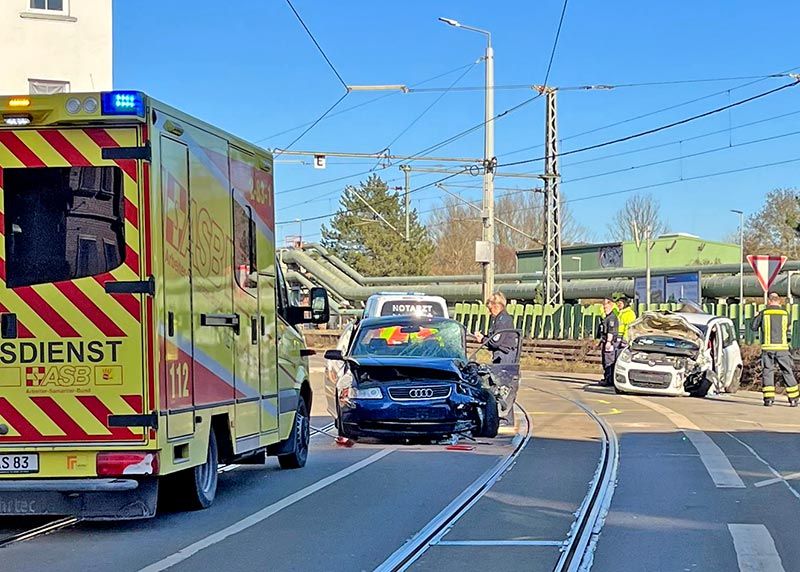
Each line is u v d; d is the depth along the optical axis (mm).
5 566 7031
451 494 9797
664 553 7328
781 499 9422
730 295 39031
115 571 6859
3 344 7781
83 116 7707
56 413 7746
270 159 10664
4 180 7844
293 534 8039
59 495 7895
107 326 7734
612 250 68000
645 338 22844
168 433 7902
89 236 7797
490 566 6969
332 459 12422
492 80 32281
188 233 8375
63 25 22828
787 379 19312
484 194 32562
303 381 11859
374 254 77688
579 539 7785
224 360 9148
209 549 7523
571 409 18562
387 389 13508
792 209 77438
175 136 8219
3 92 22266
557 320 35625
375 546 7605
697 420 16531
